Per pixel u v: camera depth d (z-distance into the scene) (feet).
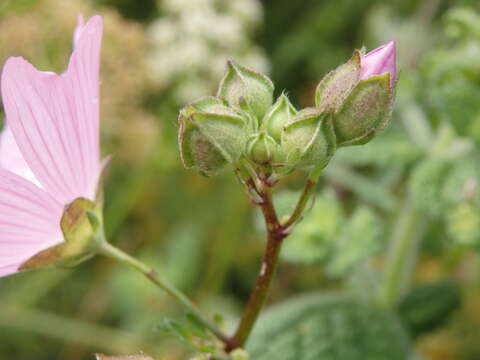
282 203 0.70
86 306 0.99
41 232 0.48
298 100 1.18
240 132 0.43
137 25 0.92
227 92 0.46
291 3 1.23
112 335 0.95
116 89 0.90
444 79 0.72
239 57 1.08
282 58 1.18
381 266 0.91
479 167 0.71
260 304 0.49
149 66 0.96
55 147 0.47
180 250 0.99
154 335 0.95
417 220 0.77
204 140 0.43
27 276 0.97
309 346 0.72
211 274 0.98
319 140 0.43
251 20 1.09
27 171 0.53
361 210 0.73
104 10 0.91
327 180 1.02
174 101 1.05
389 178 0.88
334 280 0.97
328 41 1.18
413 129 0.76
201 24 1.04
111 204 1.03
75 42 0.49
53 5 0.85
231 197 0.98
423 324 0.76
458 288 0.77
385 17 1.12
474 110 0.70
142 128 0.93
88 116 0.49
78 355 0.96
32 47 0.86
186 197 1.05
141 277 0.98
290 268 0.98
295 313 0.74
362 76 0.43
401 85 0.78
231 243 0.97
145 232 1.04
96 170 0.50
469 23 0.74
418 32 1.09
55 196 0.48
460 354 0.91
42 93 0.46
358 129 0.44
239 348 0.50
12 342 0.95
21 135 0.46
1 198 0.46
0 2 0.90
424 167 0.72
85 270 1.00
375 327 0.74
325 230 0.72
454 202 0.70
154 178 1.04
